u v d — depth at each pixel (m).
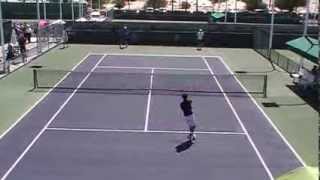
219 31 50.53
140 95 29.38
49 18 79.19
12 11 78.12
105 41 50.69
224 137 21.91
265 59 43.22
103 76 34.59
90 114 25.22
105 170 18.00
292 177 10.90
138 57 43.09
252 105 27.62
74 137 21.58
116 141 21.16
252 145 20.92
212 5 111.38
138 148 20.34
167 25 50.62
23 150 19.89
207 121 24.27
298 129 23.30
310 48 31.17
